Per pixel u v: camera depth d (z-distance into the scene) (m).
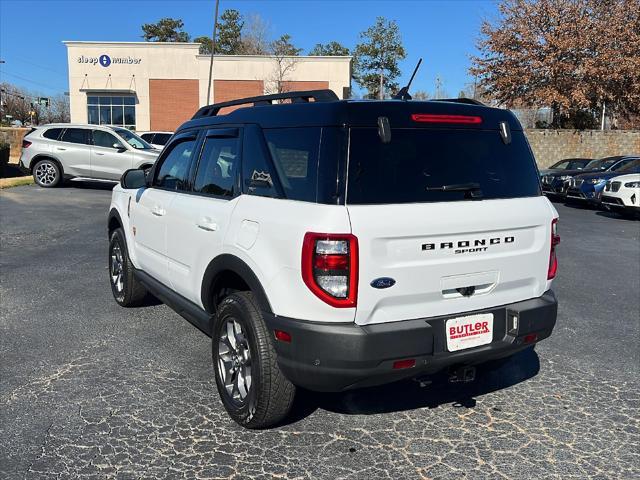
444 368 3.58
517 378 4.48
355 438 3.52
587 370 4.64
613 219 14.79
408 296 3.16
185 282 4.27
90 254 8.57
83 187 17.55
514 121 3.77
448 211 3.25
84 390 4.07
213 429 3.59
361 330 3.02
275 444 3.43
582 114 33.41
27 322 5.50
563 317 6.04
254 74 43.25
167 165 4.92
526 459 3.32
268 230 3.24
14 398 3.93
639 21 28.02
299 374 3.13
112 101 42.94
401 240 3.09
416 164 3.27
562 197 19.67
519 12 29.42
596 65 27.81
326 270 2.96
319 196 3.07
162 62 42.66
